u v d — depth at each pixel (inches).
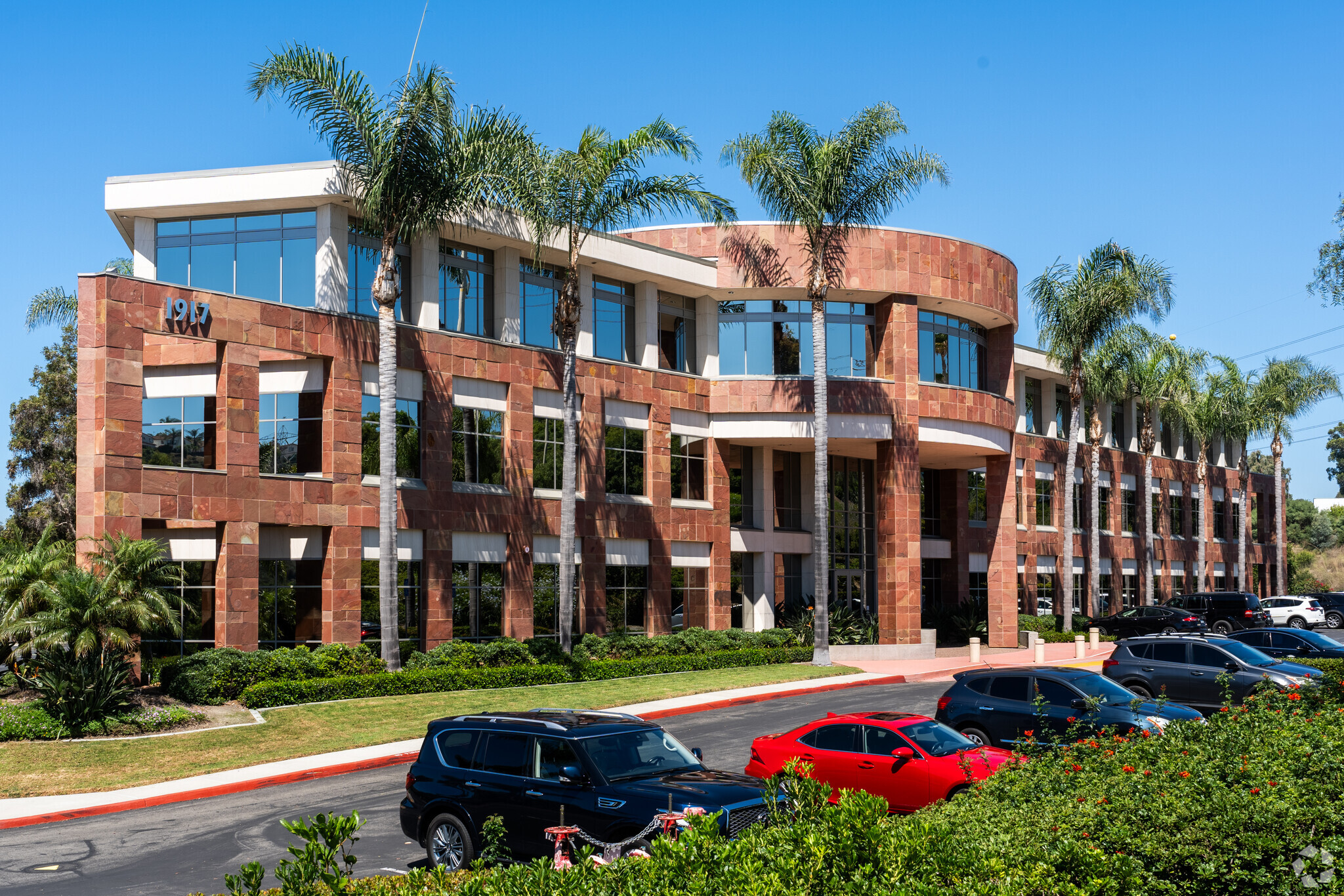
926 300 1770.4
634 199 1403.8
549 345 1568.7
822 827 301.4
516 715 546.3
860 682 1382.9
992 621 1963.6
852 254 1712.6
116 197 1326.3
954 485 2230.6
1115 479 2758.4
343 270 1325.0
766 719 1061.8
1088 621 2210.9
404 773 833.5
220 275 1344.7
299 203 1320.1
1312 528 5004.9
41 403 2066.9
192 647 1256.2
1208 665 986.1
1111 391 2359.7
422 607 1365.7
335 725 984.9
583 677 1327.5
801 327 1768.0
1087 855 307.7
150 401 1364.4
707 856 291.4
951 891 281.0
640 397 1648.6
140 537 1110.4
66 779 791.7
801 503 1921.8
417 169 1214.3
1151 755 458.9
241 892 287.3
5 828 671.8
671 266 1674.5
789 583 1894.7
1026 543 2388.0
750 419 1740.9
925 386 1764.3
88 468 1098.7
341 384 1291.8
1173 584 3024.1
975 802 419.8
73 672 925.8
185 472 1151.6
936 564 2235.5
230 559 1185.4
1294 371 3056.1
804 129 1546.5
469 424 1441.9
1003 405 1898.4
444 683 1186.0
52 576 979.3
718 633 1621.6
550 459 1536.7
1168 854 322.0
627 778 491.5
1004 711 760.3
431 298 1417.3
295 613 1279.5
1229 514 3348.9
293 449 1304.1
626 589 1619.1
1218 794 352.8
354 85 1201.4
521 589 1470.2
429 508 1371.8
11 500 2036.2
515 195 1312.7
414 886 347.6
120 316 1112.8
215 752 879.1
